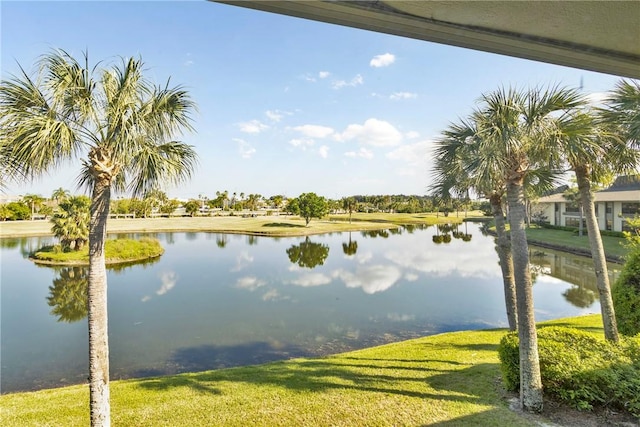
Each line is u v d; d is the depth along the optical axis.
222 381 4.84
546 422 3.31
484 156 3.52
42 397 4.57
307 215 41.88
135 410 3.87
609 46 1.32
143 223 44.59
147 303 11.82
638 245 6.05
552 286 12.89
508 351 4.06
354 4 1.06
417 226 47.97
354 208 65.19
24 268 17.45
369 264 19.20
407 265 18.75
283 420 3.56
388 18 1.14
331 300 12.01
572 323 7.25
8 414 3.90
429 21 1.16
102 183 3.14
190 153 3.66
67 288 13.72
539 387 3.52
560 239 23.86
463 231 40.34
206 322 9.80
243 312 10.72
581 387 3.52
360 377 4.72
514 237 3.64
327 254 23.09
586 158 4.29
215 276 16.41
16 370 6.85
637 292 5.44
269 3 1.08
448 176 5.59
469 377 4.54
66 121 2.93
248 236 34.38
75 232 20.22
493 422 3.33
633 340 4.29
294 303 11.69
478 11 1.10
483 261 19.77
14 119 2.72
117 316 10.41
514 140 3.25
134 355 7.56
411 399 3.93
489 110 3.56
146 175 3.24
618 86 3.45
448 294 12.62
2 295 12.76
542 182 4.97
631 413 3.37
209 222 47.12
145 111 3.13
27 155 2.69
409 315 10.20
